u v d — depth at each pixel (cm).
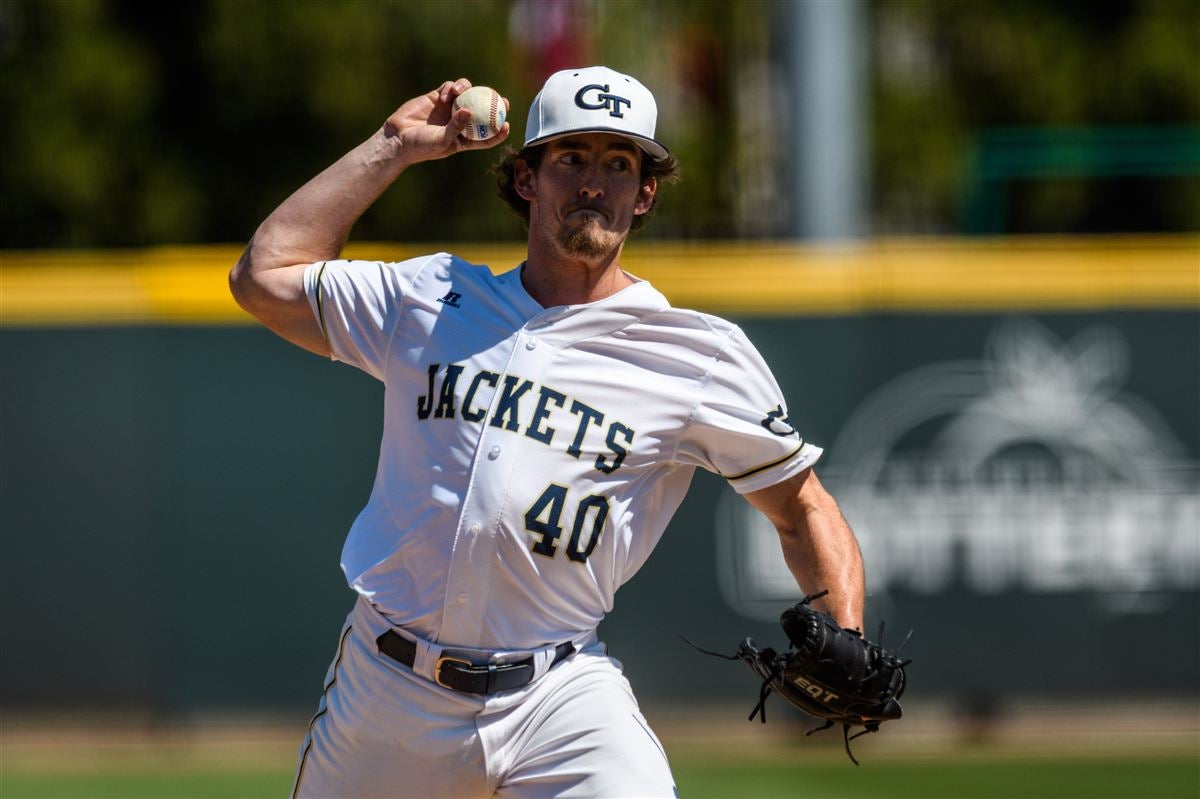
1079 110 5547
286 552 2788
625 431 1271
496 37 5081
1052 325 2814
